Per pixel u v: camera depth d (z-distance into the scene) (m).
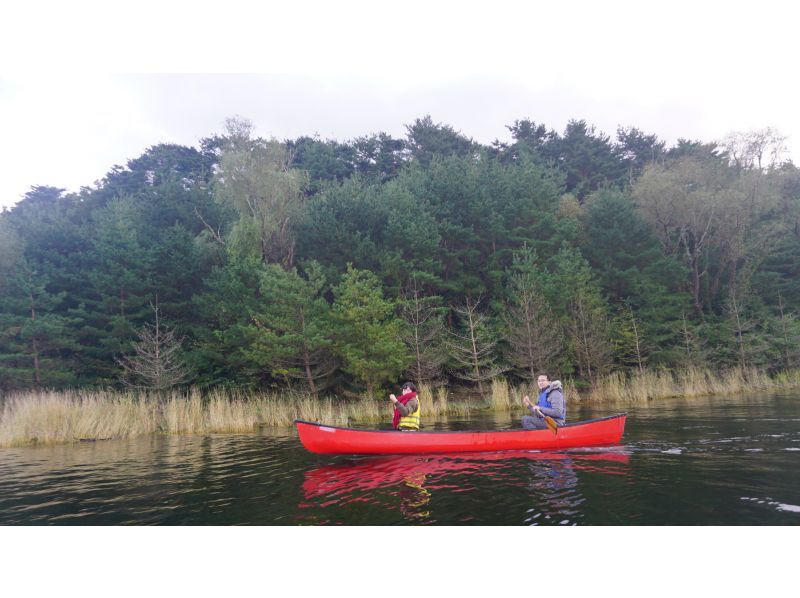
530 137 57.00
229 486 7.59
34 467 9.94
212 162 55.59
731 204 36.03
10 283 23.27
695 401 19.95
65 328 22.92
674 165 42.94
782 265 37.69
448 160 35.81
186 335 25.08
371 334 21.61
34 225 27.45
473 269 29.84
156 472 8.97
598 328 26.53
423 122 53.97
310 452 10.59
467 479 7.27
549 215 31.52
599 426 9.62
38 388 21.77
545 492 6.41
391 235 27.17
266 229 29.42
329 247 27.72
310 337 21.64
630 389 23.11
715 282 38.03
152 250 25.47
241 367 23.69
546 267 29.44
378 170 52.69
